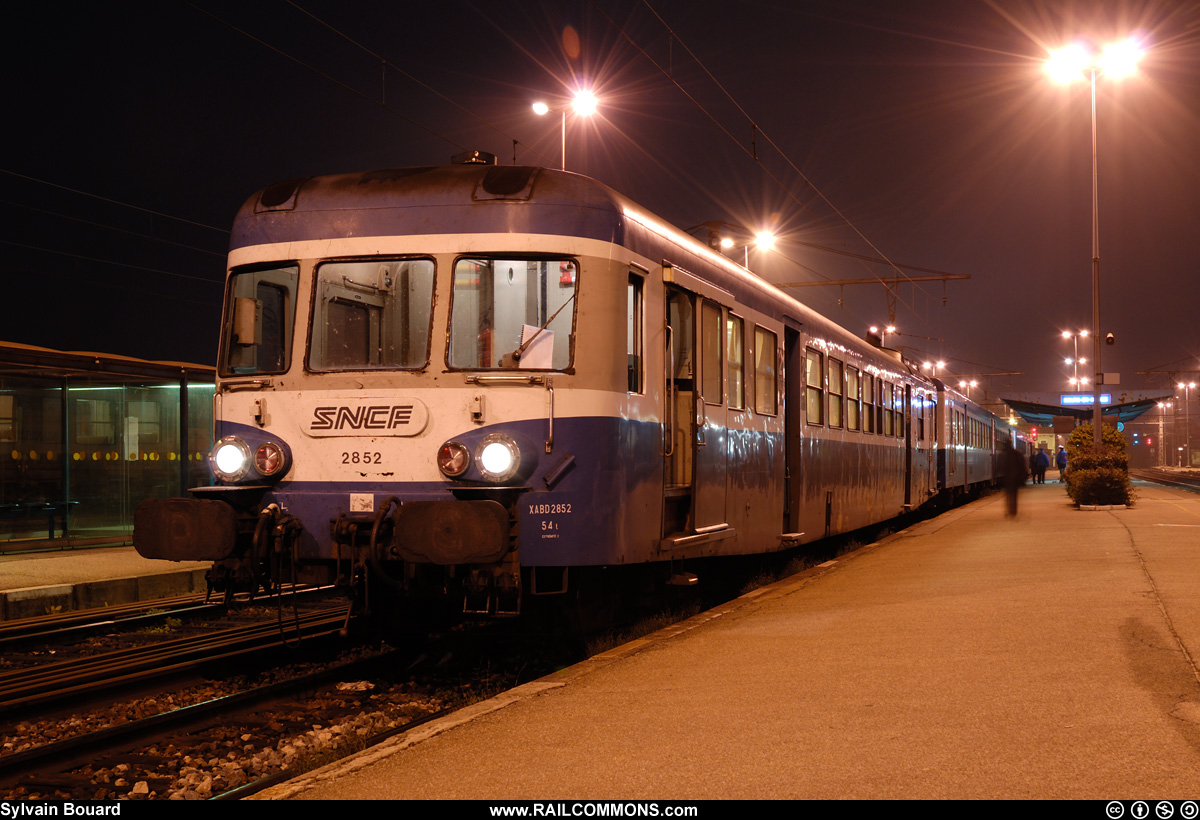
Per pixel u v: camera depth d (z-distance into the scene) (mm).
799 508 12469
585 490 7254
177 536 7215
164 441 17547
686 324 9086
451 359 7297
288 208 7801
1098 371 23609
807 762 4609
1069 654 6645
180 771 5820
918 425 21656
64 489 16344
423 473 7203
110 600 12430
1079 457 23188
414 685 7828
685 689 6191
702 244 9805
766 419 11273
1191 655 6469
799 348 12656
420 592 7195
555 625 8195
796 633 8023
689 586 10938
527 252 7359
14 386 15812
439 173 7637
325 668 8117
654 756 4789
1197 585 9453
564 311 7387
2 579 12453
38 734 6684
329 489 7359
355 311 7539
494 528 6562
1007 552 13445
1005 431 48000
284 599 12484
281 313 7754
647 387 8055
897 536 17766
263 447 7504
